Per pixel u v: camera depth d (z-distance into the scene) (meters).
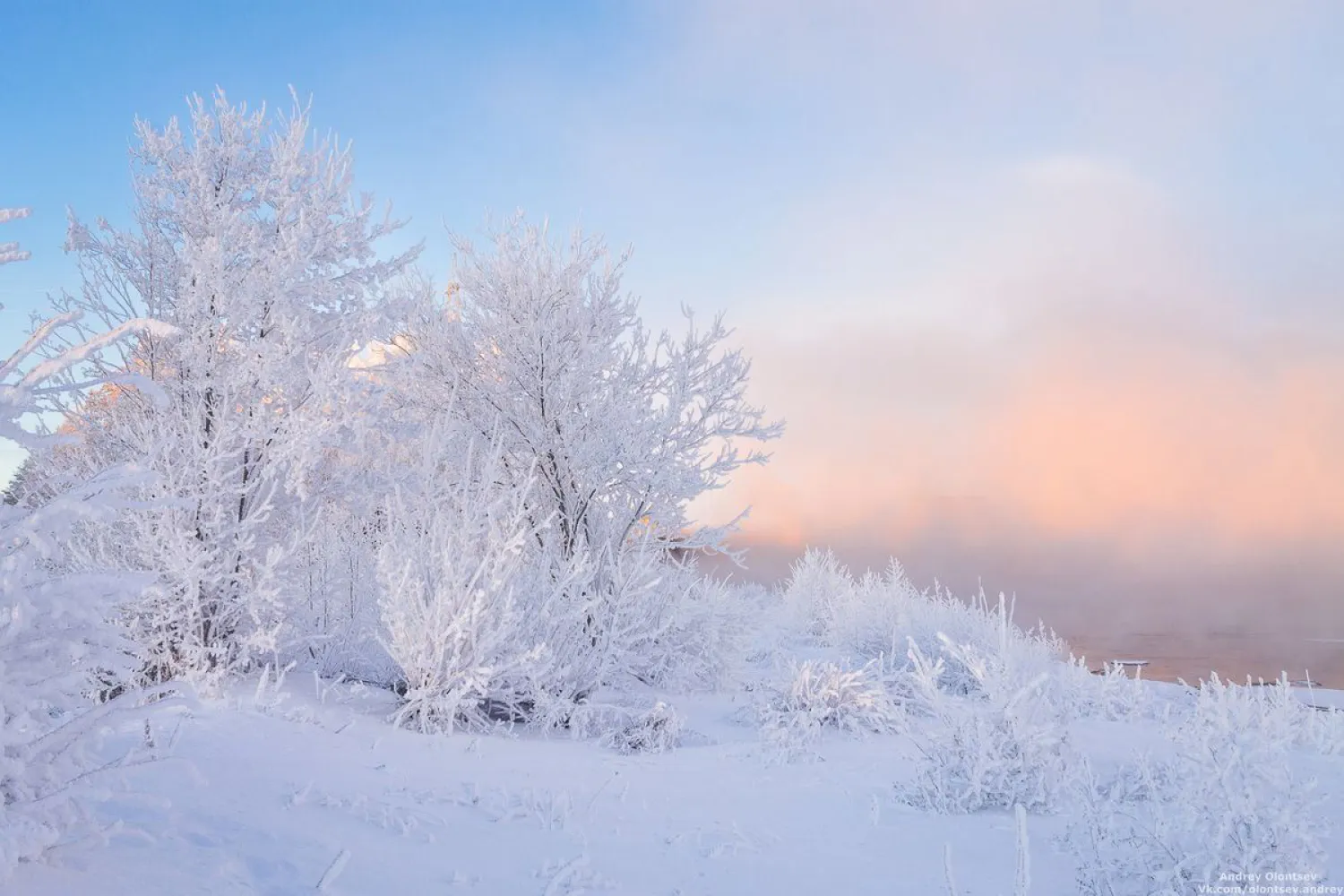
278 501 7.99
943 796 4.91
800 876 3.77
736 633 10.49
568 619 7.93
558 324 10.36
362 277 9.04
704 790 5.34
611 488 10.16
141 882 2.41
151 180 8.45
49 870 2.30
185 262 7.84
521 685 7.48
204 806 3.31
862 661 11.48
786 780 5.72
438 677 6.61
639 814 4.61
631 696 8.55
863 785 5.55
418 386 10.22
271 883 2.72
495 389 10.28
